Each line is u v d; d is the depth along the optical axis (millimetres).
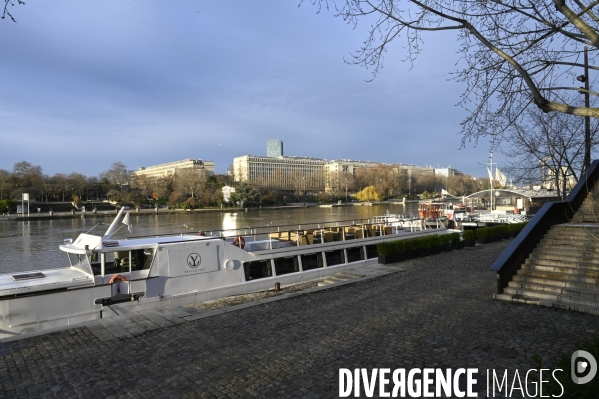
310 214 91312
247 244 16906
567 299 10633
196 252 14156
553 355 7387
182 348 8219
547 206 14461
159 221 72688
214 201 112938
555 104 6309
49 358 7734
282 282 16172
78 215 86062
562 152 19375
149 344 8445
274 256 16109
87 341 8617
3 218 75250
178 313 10586
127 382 6754
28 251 38062
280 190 145500
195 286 14078
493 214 43719
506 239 28094
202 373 7070
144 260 13477
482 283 13781
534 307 10641
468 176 183500
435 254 21078
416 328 9180
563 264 11953
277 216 84625
